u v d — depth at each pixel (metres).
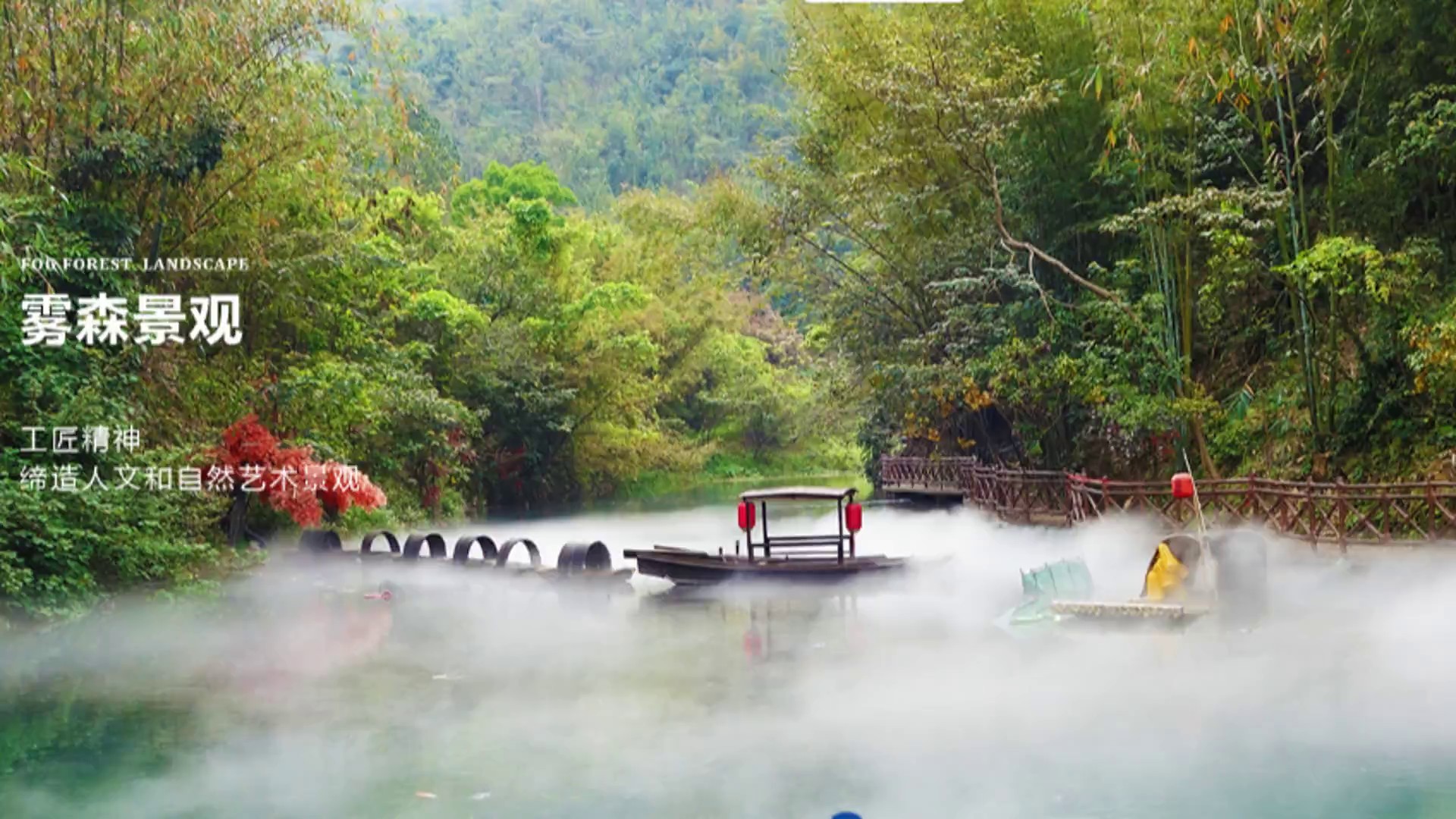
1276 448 20.02
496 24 118.75
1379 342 17.73
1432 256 16.88
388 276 25.61
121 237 17.30
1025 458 27.09
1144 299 19.73
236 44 17.83
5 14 15.70
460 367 34.19
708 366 53.06
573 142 93.88
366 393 20.89
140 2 16.95
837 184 25.77
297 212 21.92
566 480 40.66
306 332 22.48
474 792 8.09
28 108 16.45
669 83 114.00
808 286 30.06
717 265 41.38
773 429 55.75
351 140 21.31
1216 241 18.12
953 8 22.91
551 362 36.97
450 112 99.19
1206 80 18.59
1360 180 18.20
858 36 24.23
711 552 22.05
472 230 39.19
